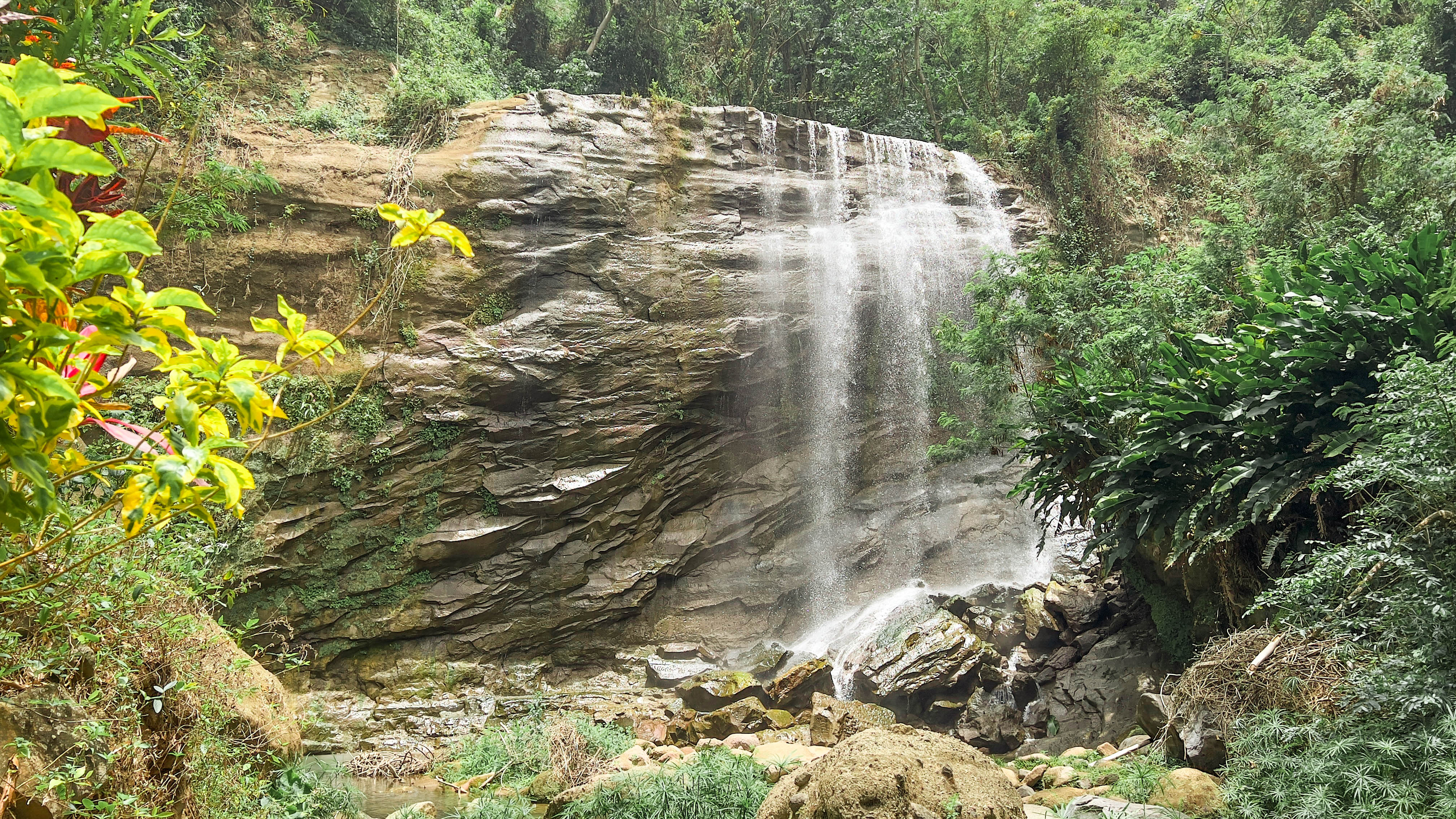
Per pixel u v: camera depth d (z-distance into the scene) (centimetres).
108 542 313
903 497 1435
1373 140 1148
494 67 1772
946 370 1490
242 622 1018
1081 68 1856
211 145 1123
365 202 1192
